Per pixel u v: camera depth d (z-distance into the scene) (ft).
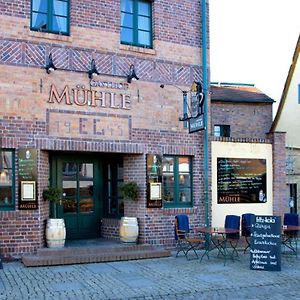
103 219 46.55
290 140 70.49
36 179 39.81
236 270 36.81
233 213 48.91
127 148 43.65
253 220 37.58
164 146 45.44
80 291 29.94
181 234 42.19
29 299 28.07
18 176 39.37
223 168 48.78
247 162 49.93
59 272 35.50
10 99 39.34
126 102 43.93
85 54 42.45
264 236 37.11
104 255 39.68
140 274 35.12
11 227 38.93
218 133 70.33
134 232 42.86
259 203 50.26
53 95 40.86
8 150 39.52
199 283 32.45
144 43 46.14
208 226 45.80
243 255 43.27
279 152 51.44
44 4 41.88
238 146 49.65
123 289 30.58
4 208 39.19
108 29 43.60
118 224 45.24
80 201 45.73
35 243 39.63
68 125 41.29
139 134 44.34
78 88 41.91
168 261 40.29
